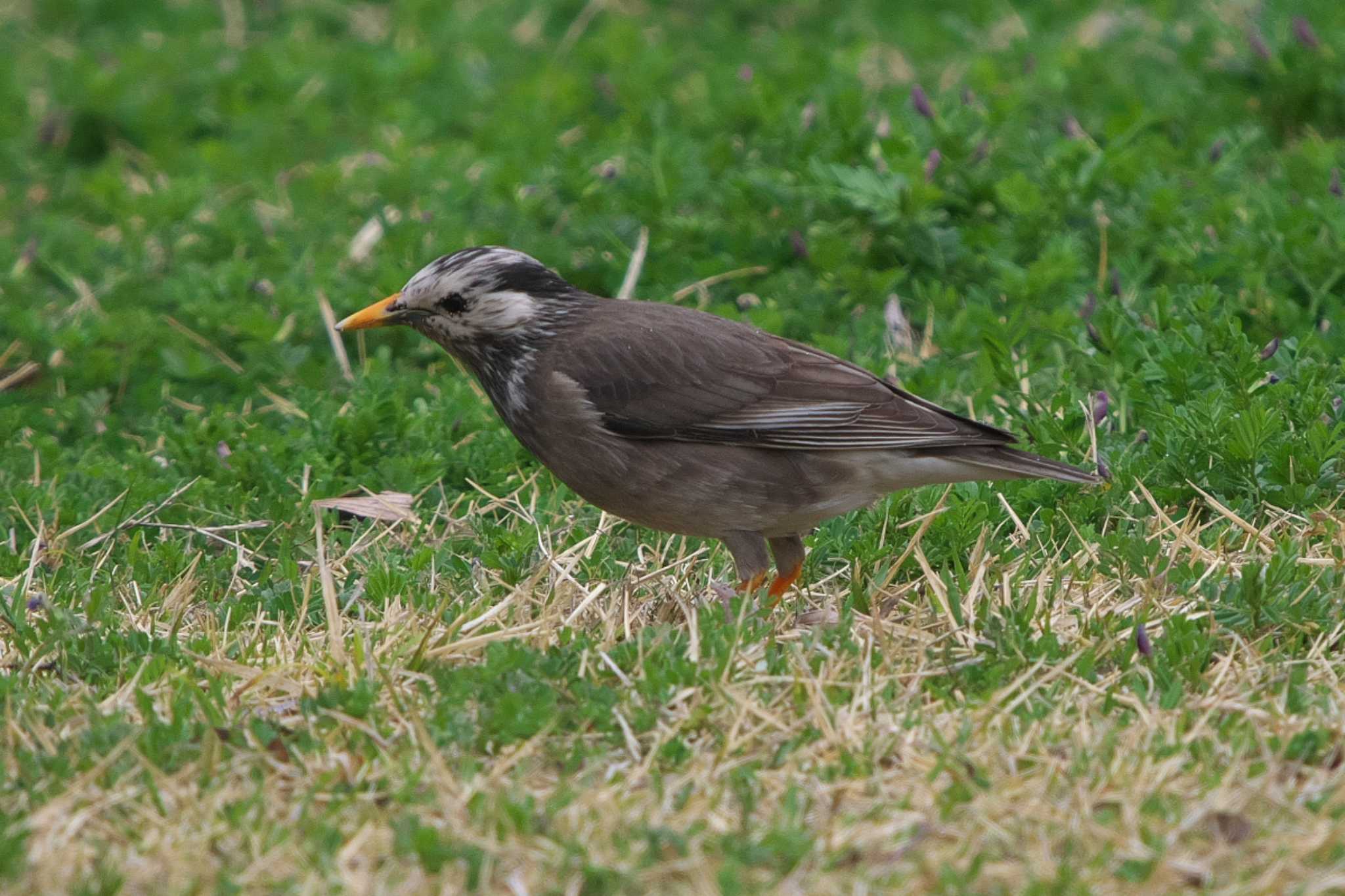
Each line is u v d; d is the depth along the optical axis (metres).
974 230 15.00
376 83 20.22
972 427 10.38
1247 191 15.20
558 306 10.82
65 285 16.12
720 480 10.39
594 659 9.38
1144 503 11.38
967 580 10.43
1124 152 15.40
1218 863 7.54
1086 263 14.73
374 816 7.92
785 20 22.09
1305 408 11.57
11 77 20.58
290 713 9.08
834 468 10.40
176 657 9.63
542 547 11.24
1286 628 9.70
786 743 8.61
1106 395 12.37
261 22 22.69
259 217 17.03
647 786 8.27
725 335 10.66
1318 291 13.71
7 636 10.06
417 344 14.72
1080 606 10.15
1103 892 7.38
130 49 21.11
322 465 12.53
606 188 16.23
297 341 14.87
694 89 19.09
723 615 9.78
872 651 9.52
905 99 17.94
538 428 10.69
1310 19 18.25
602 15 22.52
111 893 7.30
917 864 7.55
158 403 14.06
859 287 14.58
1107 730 8.55
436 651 9.66
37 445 13.13
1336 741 8.49
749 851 7.55
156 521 12.02
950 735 8.66
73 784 8.15
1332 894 7.34
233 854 7.68
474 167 17.59
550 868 7.53
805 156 15.84
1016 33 20.58
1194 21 20.19
